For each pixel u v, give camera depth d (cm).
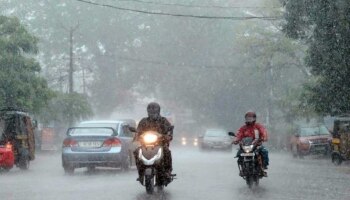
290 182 1903
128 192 1523
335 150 3238
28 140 2773
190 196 1442
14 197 1404
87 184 1766
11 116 2666
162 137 1538
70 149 2269
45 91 4688
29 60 4581
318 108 3875
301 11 3675
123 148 2284
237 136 1823
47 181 1891
